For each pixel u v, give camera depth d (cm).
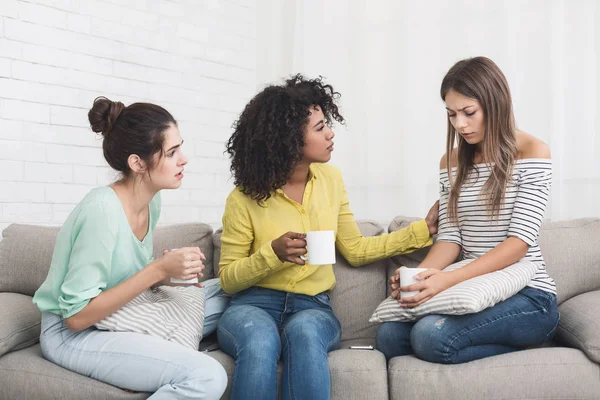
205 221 353
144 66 325
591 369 169
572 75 286
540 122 295
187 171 343
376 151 340
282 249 187
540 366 168
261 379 164
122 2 316
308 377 165
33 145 285
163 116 182
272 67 371
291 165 198
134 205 186
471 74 191
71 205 299
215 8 356
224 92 361
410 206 327
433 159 325
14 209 279
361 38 343
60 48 294
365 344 212
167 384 163
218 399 164
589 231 216
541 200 190
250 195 203
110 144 182
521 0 298
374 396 171
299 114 196
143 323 178
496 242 196
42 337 182
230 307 199
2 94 275
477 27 311
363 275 219
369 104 341
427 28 323
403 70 331
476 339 176
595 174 283
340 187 217
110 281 180
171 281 178
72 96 298
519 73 299
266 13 373
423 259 217
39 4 286
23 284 224
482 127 194
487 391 166
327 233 177
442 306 178
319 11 354
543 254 211
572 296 210
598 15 281
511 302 183
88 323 172
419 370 172
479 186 199
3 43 275
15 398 176
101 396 168
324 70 353
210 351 193
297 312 195
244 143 204
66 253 178
